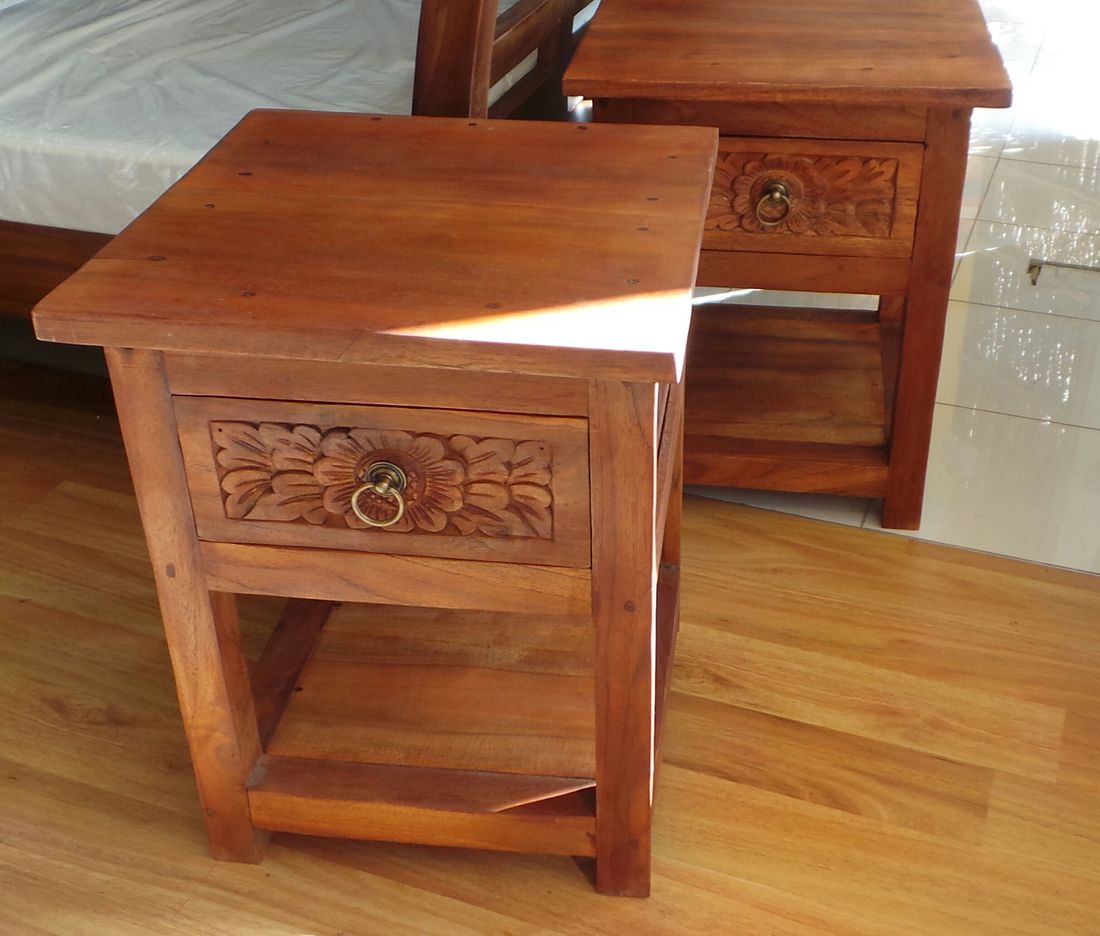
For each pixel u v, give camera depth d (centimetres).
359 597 117
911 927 130
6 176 179
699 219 115
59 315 103
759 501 191
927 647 164
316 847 140
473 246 112
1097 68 338
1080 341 225
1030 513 186
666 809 143
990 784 145
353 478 109
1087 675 160
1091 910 131
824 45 165
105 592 177
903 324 167
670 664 148
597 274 107
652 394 100
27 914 134
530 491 107
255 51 204
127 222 177
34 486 196
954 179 155
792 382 197
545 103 218
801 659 163
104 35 210
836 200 160
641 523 107
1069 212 267
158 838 142
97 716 157
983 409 208
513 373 101
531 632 152
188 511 114
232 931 131
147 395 108
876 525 185
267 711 141
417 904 134
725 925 131
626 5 184
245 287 106
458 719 139
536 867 137
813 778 146
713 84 154
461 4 160
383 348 99
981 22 171
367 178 125
